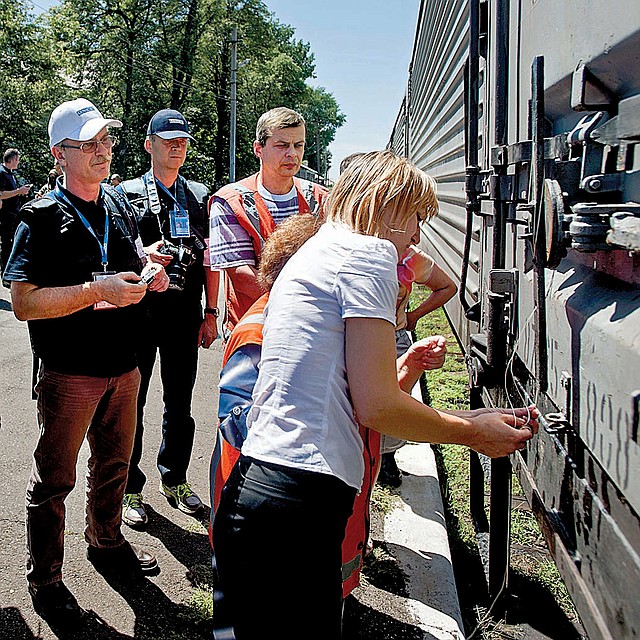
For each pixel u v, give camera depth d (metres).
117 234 2.54
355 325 1.53
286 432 1.58
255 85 43.62
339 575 1.66
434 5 6.91
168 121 3.28
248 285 2.86
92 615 2.63
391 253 1.57
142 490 3.59
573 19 1.51
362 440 1.72
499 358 2.26
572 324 1.47
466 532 3.43
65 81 39.75
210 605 2.67
